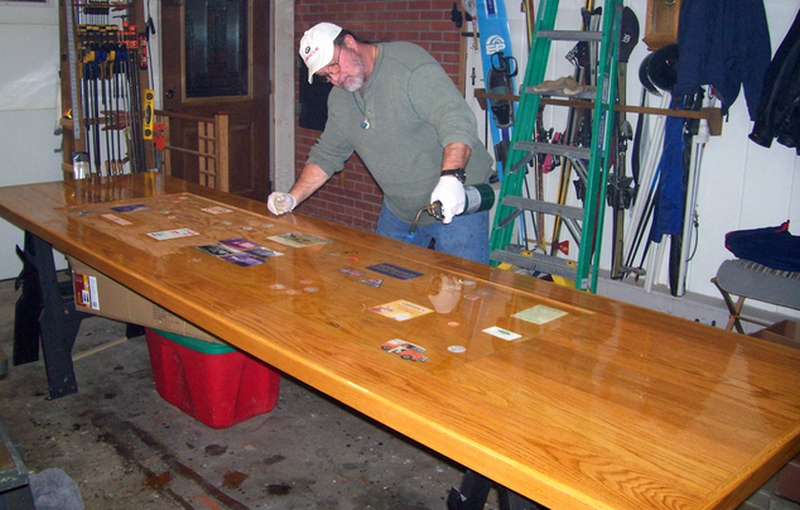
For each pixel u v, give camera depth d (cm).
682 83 305
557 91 327
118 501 212
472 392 123
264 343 142
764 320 312
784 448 109
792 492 196
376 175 254
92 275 249
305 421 261
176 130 472
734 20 296
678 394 125
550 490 98
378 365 133
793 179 306
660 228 337
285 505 213
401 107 228
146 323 242
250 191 526
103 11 380
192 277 181
